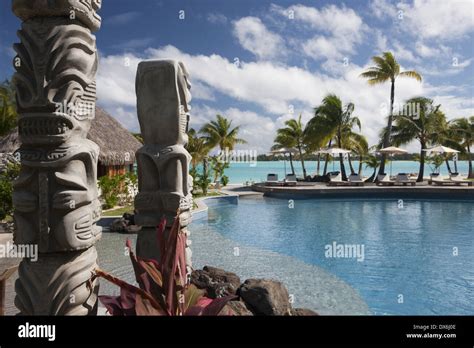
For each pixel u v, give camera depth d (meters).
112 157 15.10
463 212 14.36
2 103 16.30
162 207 4.28
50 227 2.51
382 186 20.88
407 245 9.00
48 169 2.52
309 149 27.41
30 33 2.53
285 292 4.47
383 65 23.08
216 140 27.08
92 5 2.76
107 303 2.42
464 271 6.92
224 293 4.37
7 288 4.98
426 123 24.70
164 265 2.40
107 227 9.83
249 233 10.60
